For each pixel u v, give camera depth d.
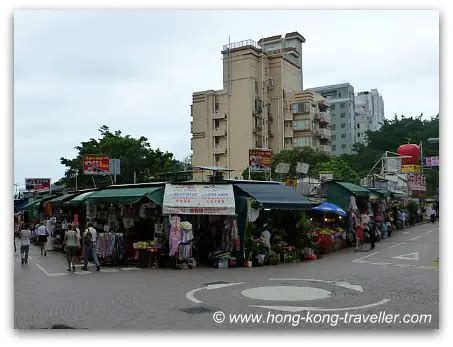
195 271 18.55
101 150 53.06
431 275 16.66
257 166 37.03
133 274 17.77
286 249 21.58
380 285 14.69
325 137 82.31
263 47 89.38
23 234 21.36
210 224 21.62
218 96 77.38
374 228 29.45
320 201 28.38
